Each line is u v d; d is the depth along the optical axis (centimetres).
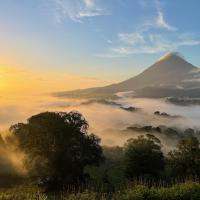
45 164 8131
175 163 9431
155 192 2130
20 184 7638
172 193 2122
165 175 8956
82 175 8212
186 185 2197
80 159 8338
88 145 8531
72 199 2262
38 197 2452
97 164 8738
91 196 2208
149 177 7706
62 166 8069
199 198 2086
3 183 7700
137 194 2100
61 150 8212
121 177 8581
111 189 2705
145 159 8994
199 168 9244
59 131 8350
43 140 8319
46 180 7612
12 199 2452
